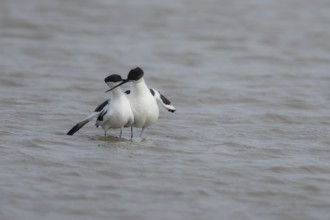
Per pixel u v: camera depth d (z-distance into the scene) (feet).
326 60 90.43
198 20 116.26
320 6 133.49
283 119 59.41
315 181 42.70
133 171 42.70
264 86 74.02
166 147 48.39
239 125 56.65
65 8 121.90
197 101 66.49
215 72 81.41
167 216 36.42
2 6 121.29
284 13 125.39
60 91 67.82
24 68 78.02
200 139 51.47
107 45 95.55
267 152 48.37
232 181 41.98
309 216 37.37
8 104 60.90
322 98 68.54
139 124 48.75
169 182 41.22
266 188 41.11
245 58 90.89
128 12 120.88
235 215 37.04
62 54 88.12
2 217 35.24
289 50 96.27
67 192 38.93
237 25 113.39
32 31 103.04
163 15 119.44
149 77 76.59
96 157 44.88
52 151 46.21
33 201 37.47
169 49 94.27
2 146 46.80
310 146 50.55
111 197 38.60
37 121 55.42
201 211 37.29
